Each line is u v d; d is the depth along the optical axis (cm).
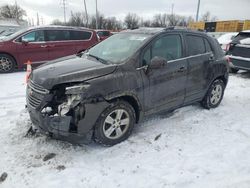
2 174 319
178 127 456
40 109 342
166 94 438
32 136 407
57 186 304
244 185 308
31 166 337
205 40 514
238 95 671
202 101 541
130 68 385
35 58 944
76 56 467
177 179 317
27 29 935
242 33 909
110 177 320
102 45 482
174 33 456
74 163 345
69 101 335
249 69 867
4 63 909
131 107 391
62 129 337
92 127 356
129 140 404
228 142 409
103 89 352
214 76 526
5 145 382
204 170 336
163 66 409
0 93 659
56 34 970
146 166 343
